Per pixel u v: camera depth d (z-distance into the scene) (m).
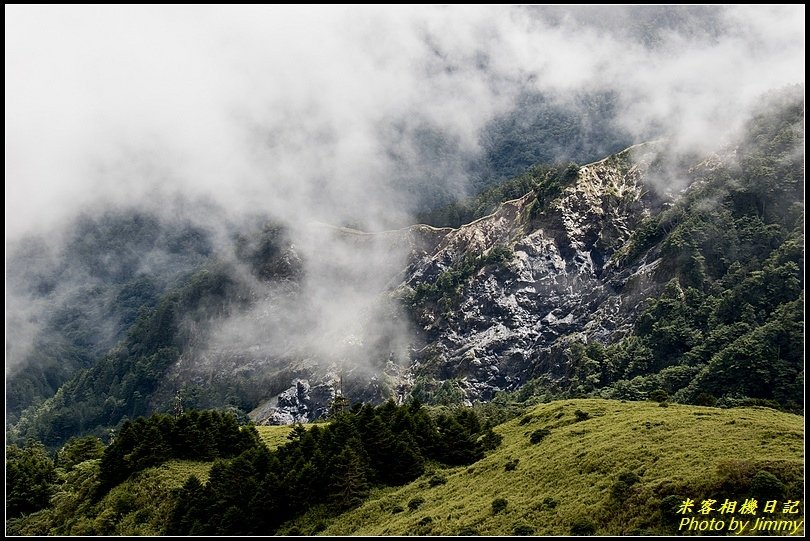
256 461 121.25
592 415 127.88
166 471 127.25
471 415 143.25
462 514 93.88
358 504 110.56
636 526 75.69
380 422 125.38
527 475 100.50
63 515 127.75
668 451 90.50
